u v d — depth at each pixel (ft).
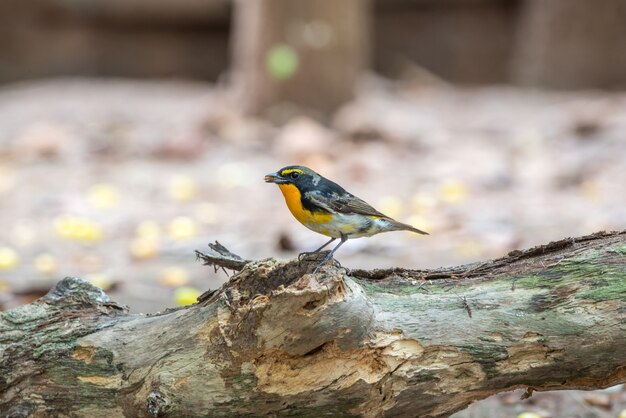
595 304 19.20
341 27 67.10
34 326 20.27
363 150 61.93
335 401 19.25
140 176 56.18
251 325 18.75
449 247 40.91
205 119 66.54
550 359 19.30
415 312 19.39
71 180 55.42
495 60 102.47
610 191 50.85
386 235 42.88
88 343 19.93
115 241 43.01
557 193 51.62
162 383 19.21
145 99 80.07
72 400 19.79
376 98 81.35
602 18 84.33
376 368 19.25
